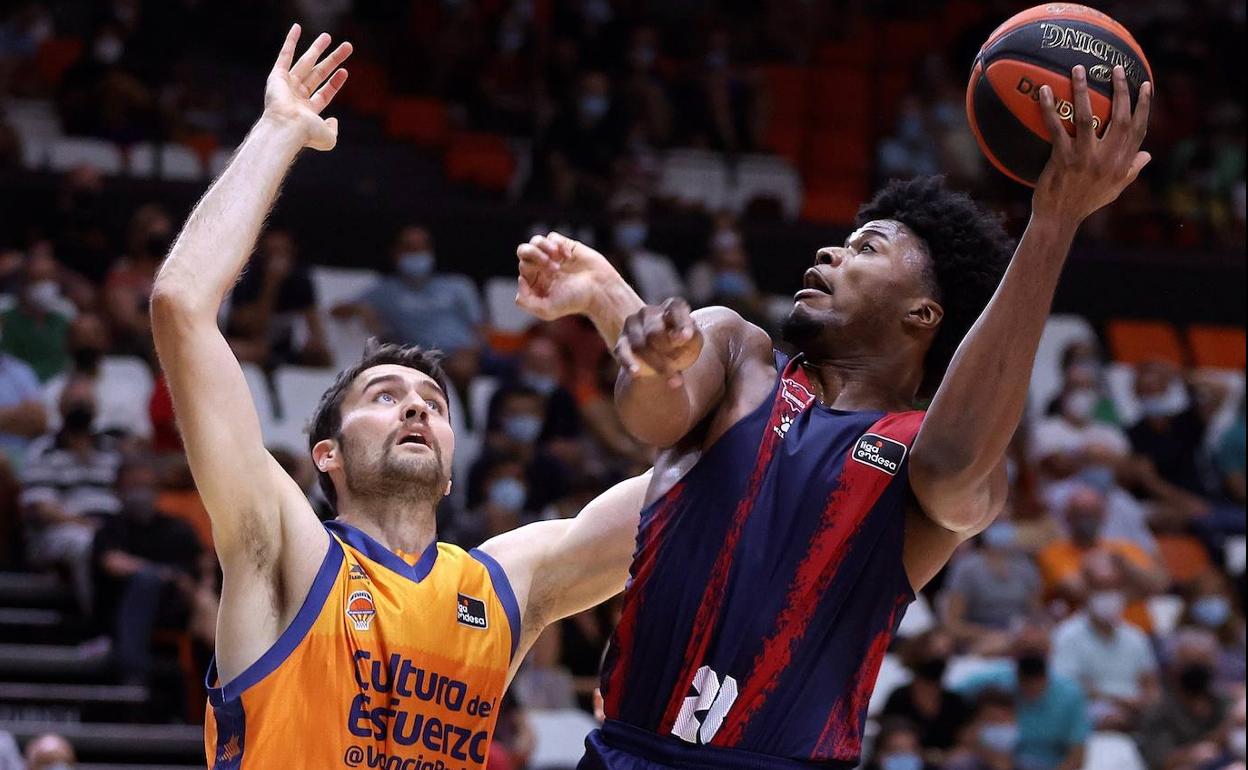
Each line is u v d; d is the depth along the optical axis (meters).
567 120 14.65
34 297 10.84
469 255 13.33
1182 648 9.20
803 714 2.84
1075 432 12.07
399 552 3.76
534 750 8.32
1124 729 9.18
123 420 10.41
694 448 2.97
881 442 2.91
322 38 3.75
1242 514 11.78
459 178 15.19
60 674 8.88
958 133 15.58
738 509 2.88
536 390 11.09
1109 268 14.46
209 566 9.02
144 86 13.99
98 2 15.20
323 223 13.07
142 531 9.16
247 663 3.48
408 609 3.64
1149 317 14.47
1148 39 17.72
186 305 3.41
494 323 12.98
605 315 3.72
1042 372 13.70
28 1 14.91
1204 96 17.31
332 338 11.59
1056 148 2.69
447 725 3.64
